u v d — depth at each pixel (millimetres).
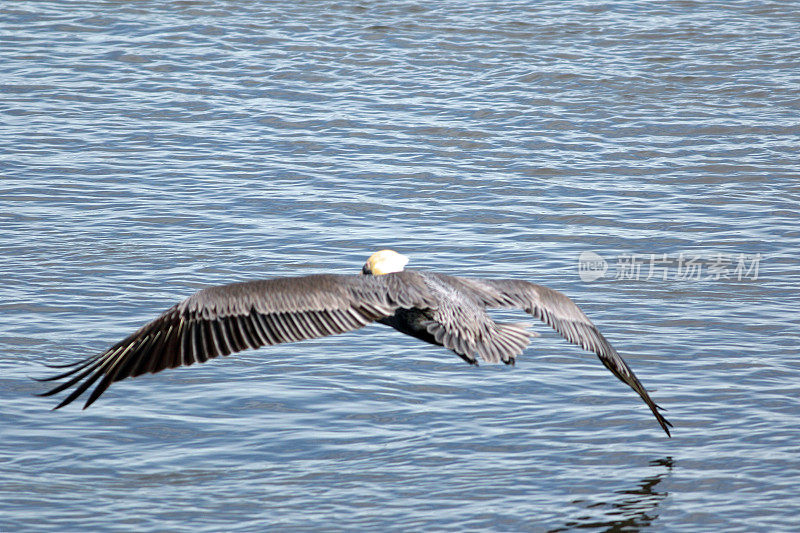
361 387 12680
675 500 10203
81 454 11078
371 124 23156
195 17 30828
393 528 9750
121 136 22203
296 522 9836
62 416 11844
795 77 26547
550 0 33750
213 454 11148
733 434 11492
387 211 18562
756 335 14039
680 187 20031
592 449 11219
